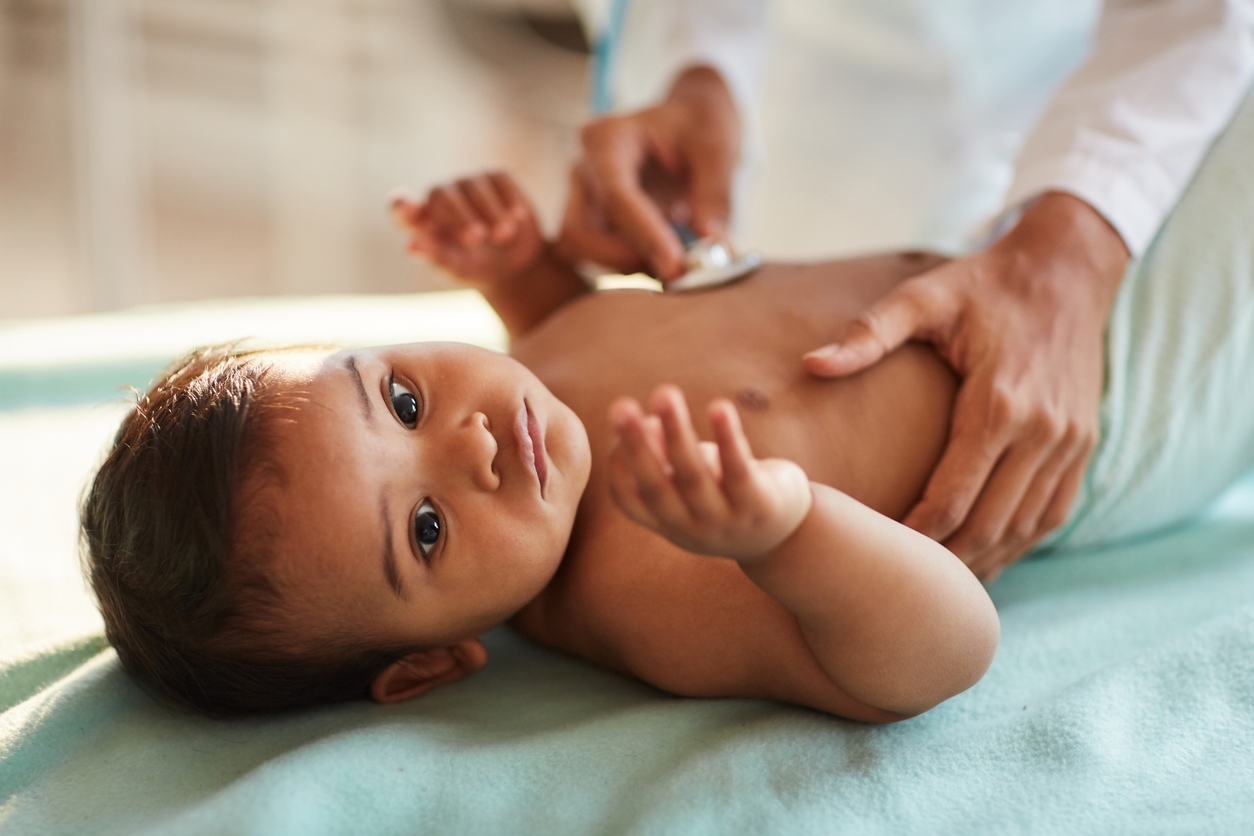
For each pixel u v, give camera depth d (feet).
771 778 2.05
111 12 8.19
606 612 2.52
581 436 2.52
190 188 9.36
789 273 3.19
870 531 2.02
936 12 4.63
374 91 9.50
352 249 9.92
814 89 5.12
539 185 9.55
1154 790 1.95
